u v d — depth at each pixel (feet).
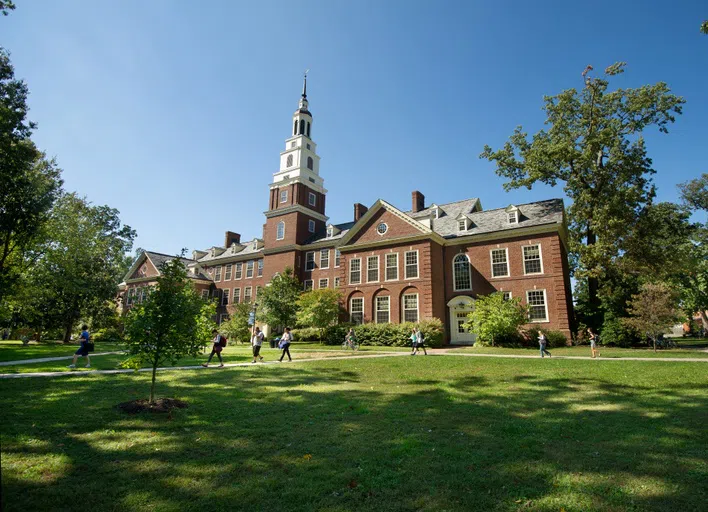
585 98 99.60
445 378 48.21
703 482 18.40
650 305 73.87
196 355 36.78
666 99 90.89
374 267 114.32
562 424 28.53
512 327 87.97
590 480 18.76
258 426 27.96
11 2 65.26
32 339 161.89
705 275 134.51
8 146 78.28
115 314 152.87
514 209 105.91
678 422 28.35
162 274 35.45
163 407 32.04
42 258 127.75
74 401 34.17
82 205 144.66
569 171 101.71
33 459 20.70
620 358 62.49
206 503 16.43
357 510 15.96
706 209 137.69
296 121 172.55
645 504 16.40
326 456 22.04
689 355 65.72
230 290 178.70
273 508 16.12
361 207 154.20
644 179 90.22
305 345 108.68
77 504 16.22
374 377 49.83
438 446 23.76
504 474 19.49
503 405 34.73
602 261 89.51
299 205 156.25
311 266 151.84
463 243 110.73
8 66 77.15
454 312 108.17
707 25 41.47
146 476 19.13
